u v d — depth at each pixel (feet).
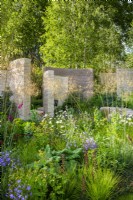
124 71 60.29
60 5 76.48
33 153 19.36
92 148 18.79
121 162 18.76
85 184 15.40
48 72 49.47
